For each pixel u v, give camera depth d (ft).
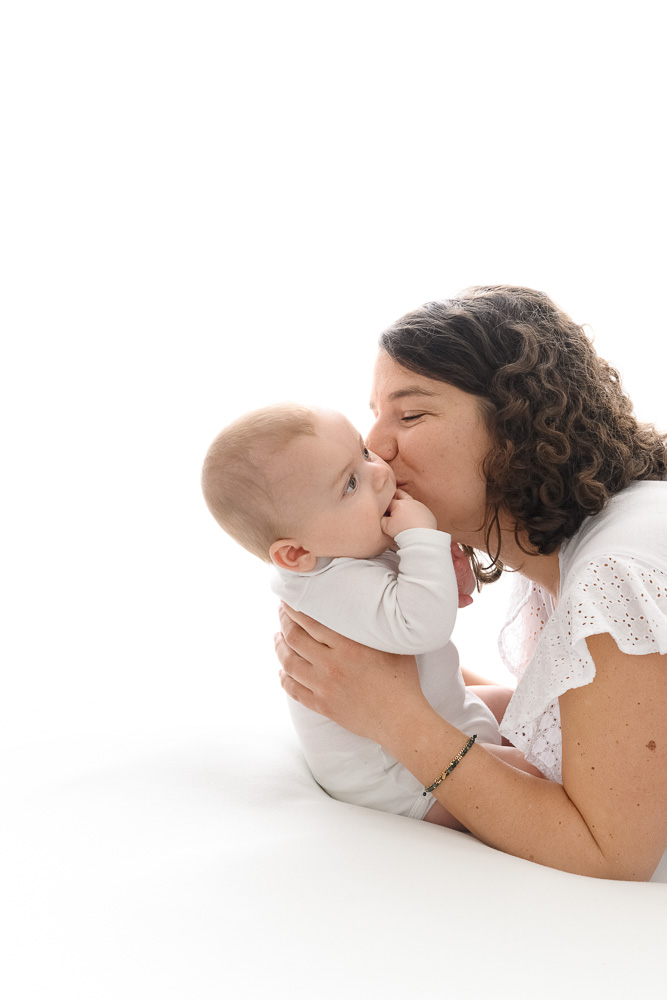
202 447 17.47
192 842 4.96
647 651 4.89
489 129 16.65
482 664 12.25
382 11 16.51
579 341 6.13
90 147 17.15
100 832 5.01
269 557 5.87
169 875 4.51
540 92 16.38
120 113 17.06
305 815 5.32
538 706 5.19
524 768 6.02
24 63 16.67
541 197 16.66
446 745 5.27
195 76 16.93
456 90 16.65
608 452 5.82
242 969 3.82
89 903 4.30
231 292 17.54
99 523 16.22
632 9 15.81
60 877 4.54
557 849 4.95
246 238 17.47
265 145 17.17
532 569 6.22
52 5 16.39
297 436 5.57
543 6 16.07
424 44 16.57
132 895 4.34
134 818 5.18
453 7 16.37
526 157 16.61
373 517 5.64
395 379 5.89
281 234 17.42
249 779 5.76
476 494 5.84
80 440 17.35
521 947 4.03
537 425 5.59
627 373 16.39
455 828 5.76
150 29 16.67
